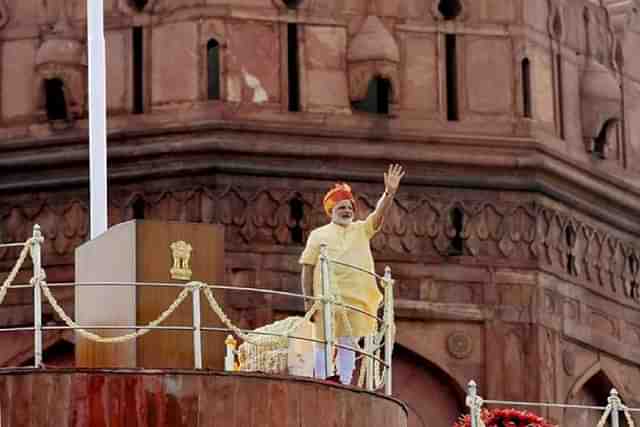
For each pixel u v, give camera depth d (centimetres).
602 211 5578
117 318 4138
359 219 5306
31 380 3938
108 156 5281
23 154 5353
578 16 5609
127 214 5272
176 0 5331
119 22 5344
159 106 5303
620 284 5616
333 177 5306
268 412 3984
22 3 5425
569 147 5509
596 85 5562
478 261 5375
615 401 4491
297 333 4231
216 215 5241
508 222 5400
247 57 5309
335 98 5341
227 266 5231
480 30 5453
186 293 4012
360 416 4066
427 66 5406
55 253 5316
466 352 5353
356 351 4112
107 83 5325
